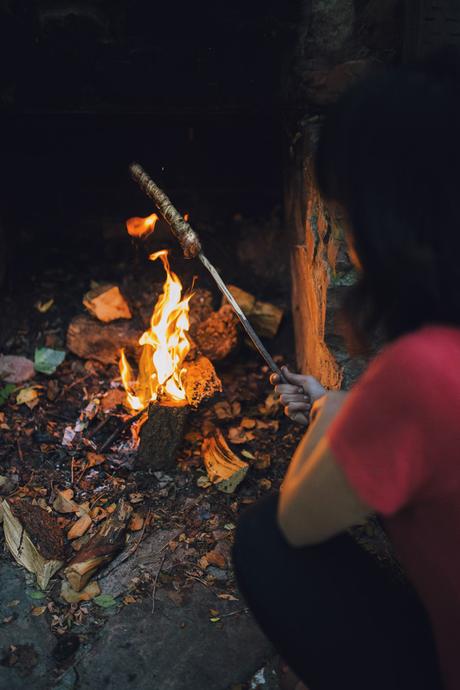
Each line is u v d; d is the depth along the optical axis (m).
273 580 1.26
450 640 1.07
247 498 2.32
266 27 2.53
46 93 2.67
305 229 2.52
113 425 2.57
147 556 2.09
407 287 0.95
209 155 3.05
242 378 2.83
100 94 2.67
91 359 2.80
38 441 2.49
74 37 2.56
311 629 1.25
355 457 0.97
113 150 3.04
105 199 3.12
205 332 2.71
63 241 3.18
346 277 2.11
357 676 1.25
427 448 0.93
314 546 1.27
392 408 0.94
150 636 1.85
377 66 2.34
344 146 0.96
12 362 2.76
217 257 3.09
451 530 0.99
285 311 3.01
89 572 1.98
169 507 2.26
